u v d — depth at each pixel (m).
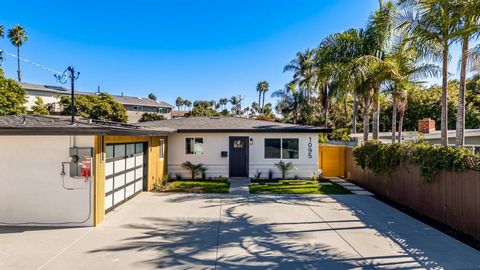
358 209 7.99
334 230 6.16
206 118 16.64
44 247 5.05
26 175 6.21
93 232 5.86
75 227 6.16
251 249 5.06
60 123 6.57
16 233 5.75
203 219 6.89
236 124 14.38
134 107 49.97
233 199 9.10
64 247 5.06
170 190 10.45
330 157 14.17
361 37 12.97
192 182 12.26
